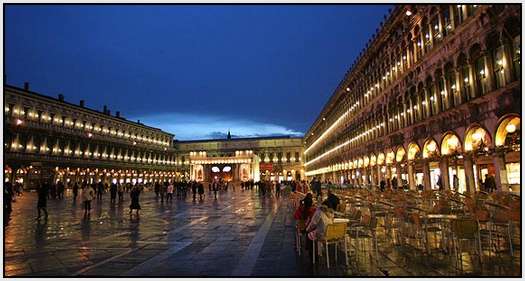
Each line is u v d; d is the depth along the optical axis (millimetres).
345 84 55312
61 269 8891
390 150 38281
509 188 20141
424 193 20188
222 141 126562
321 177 83062
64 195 48312
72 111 77688
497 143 21188
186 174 121812
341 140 61750
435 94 28547
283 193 44031
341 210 13938
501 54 20641
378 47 40719
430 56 29016
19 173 60625
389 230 13078
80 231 15023
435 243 11094
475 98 22578
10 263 9570
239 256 10008
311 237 8961
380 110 41312
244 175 84000
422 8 30281
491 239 10430
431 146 29906
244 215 20891
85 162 75188
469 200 13344
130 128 97875
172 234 14023
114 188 33062
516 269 8148
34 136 65375
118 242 12359
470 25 23438
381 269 8430
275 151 124875
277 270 8500
